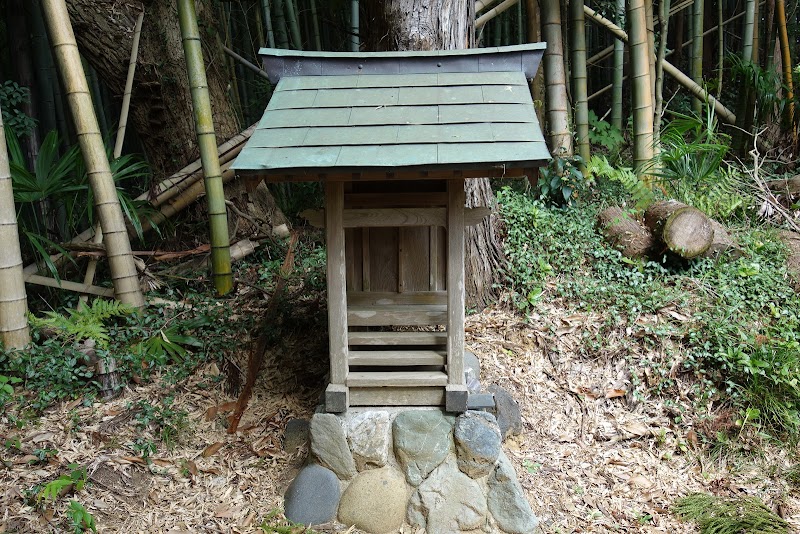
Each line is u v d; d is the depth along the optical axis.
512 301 4.19
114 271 3.89
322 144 2.49
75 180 4.25
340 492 2.94
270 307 4.06
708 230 4.28
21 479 2.88
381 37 3.97
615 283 4.25
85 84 3.68
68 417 3.28
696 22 7.16
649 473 3.27
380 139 2.50
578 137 5.52
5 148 3.47
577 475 3.22
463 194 2.79
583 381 3.72
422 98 2.76
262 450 3.24
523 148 2.39
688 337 3.79
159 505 2.91
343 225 2.83
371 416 2.99
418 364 2.99
